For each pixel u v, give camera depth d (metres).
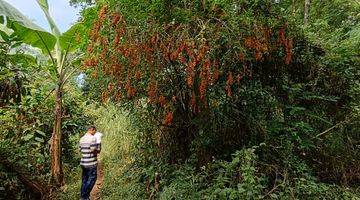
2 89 6.55
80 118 10.78
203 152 6.00
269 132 5.91
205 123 5.80
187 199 5.19
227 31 4.78
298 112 6.13
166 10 4.70
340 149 6.49
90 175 7.46
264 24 5.14
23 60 7.52
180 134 6.44
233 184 5.22
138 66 5.02
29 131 8.20
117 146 9.95
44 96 9.27
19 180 6.58
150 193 6.30
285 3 6.42
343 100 6.48
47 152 8.82
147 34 4.68
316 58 6.23
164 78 5.52
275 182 5.45
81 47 5.99
